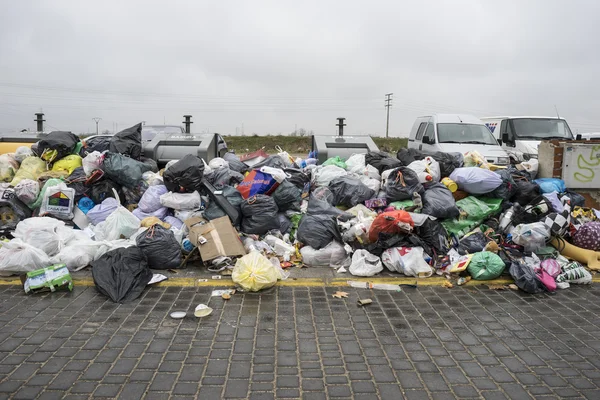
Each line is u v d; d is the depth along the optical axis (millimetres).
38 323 4121
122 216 6152
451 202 6277
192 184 6605
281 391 3154
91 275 5301
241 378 3303
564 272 5406
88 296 4781
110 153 7219
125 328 4059
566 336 4055
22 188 6613
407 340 3936
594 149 7496
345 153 8891
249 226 6344
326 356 3641
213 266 5551
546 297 5004
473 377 3371
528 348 3826
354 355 3664
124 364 3457
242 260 5176
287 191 6652
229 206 6438
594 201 7691
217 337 3926
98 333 3951
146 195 6711
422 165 6957
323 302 4742
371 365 3516
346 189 6922
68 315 4309
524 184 6867
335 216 6215
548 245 6191
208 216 6395
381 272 5625
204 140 9016
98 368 3393
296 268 5711
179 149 8648
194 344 3793
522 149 12023
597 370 3490
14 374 3287
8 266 5172
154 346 3744
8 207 6484
